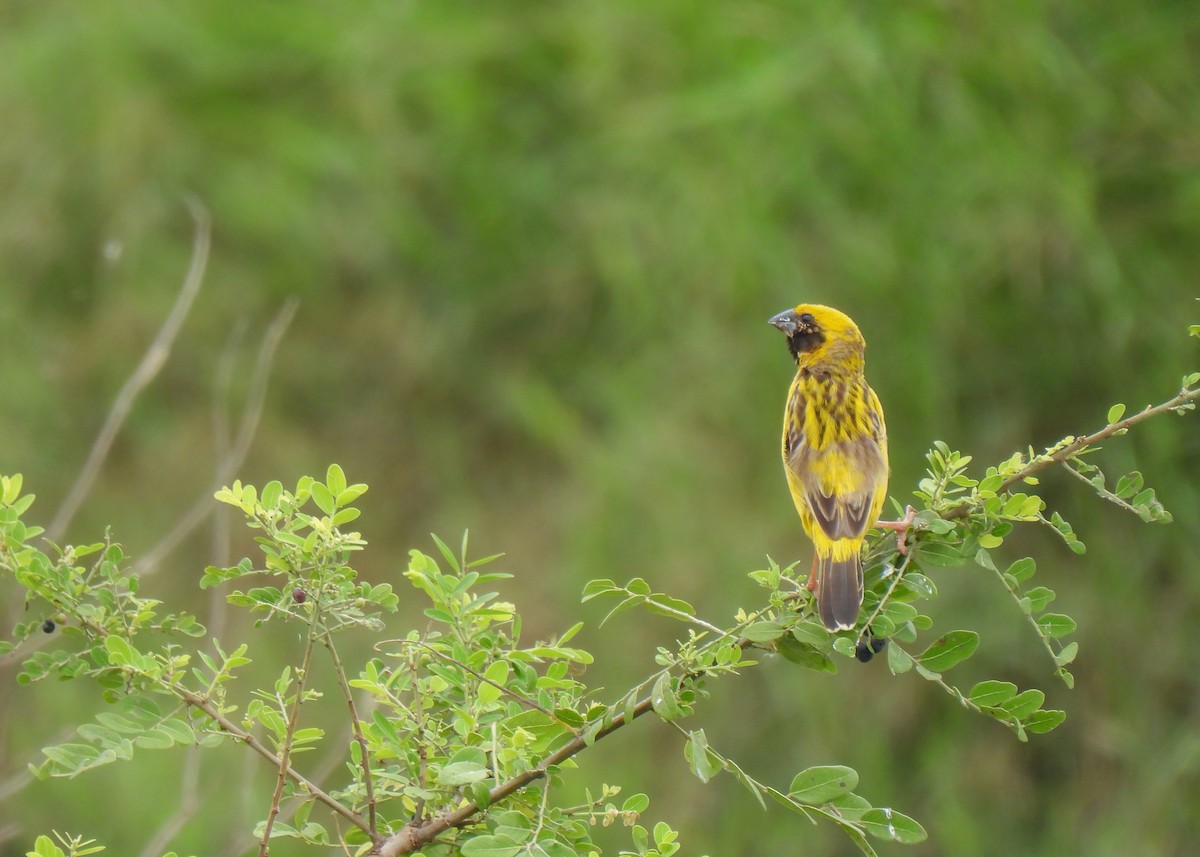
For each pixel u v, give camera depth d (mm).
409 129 17453
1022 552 14430
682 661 4871
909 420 14531
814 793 4656
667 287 15523
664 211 15625
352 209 17156
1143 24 15320
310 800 4938
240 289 17047
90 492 15719
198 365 16703
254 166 17109
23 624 4918
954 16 15062
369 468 16938
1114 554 14336
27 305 16828
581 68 16719
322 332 17281
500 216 17219
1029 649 13898
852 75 14969
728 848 13477
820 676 13688
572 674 5582
